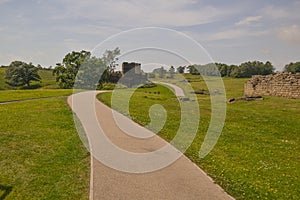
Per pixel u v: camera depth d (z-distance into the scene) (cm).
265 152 1450
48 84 10331
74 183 996
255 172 1131
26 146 1448
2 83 10244
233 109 2919
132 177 1041
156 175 1064
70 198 886
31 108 2750
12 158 1266
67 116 2292
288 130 2003
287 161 1310
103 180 1014
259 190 952
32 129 1820
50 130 1805
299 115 2562
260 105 3197
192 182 1002
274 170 1170
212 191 932
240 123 2231
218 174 1086
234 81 6406
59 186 973
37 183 1001
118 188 946
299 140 1736
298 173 1149
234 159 1302
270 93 4009
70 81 7138
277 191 952
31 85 10175
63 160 1246
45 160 1246
